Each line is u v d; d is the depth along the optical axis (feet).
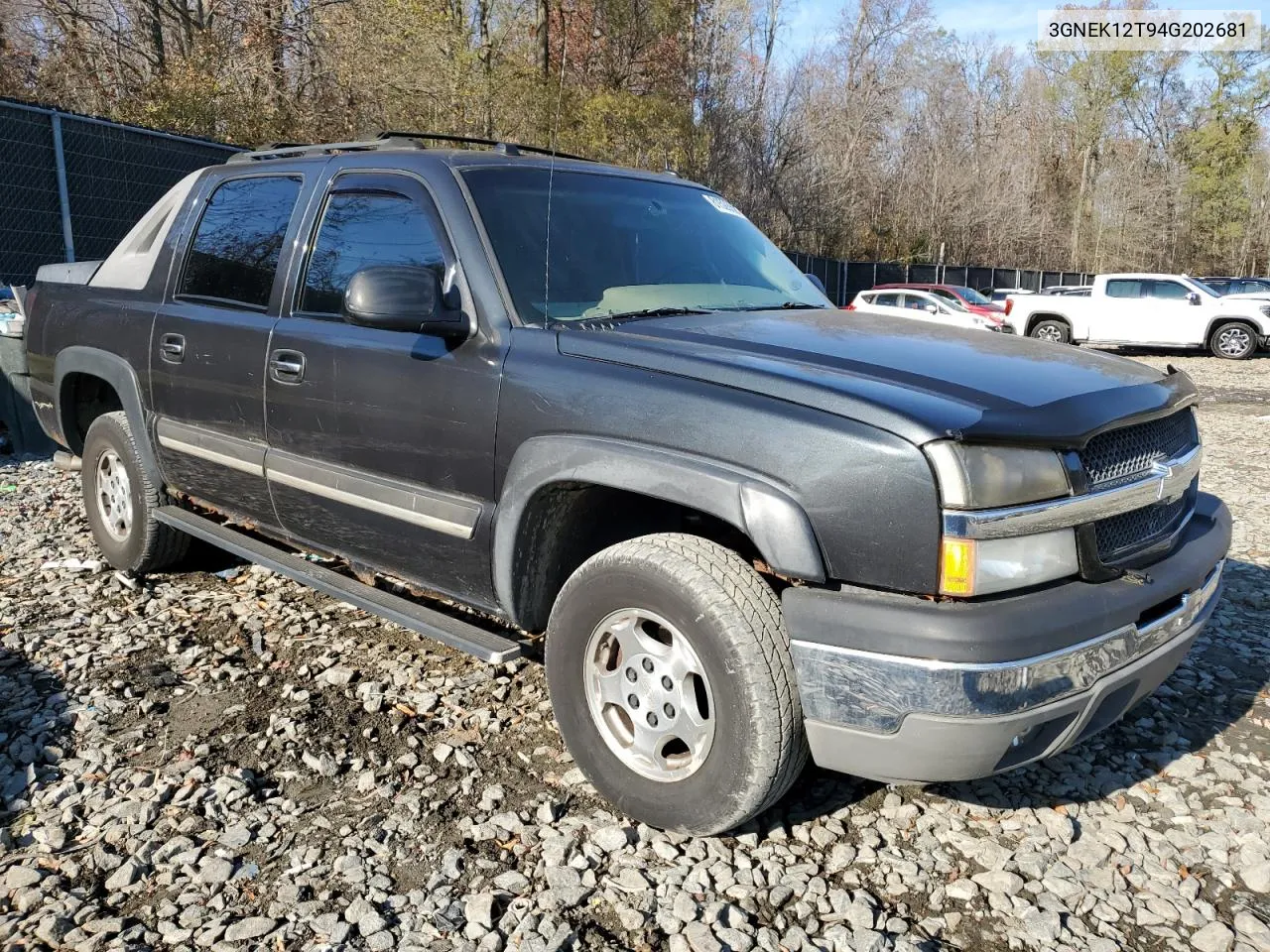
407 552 11.10
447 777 10.42
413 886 8.73
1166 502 9.41
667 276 11.66
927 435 7.72
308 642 13.67
